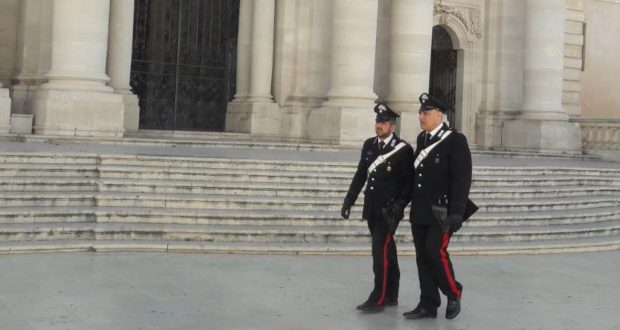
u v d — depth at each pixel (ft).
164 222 39.42
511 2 93.86
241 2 82.17
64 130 62.34
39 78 67.46
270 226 40.34
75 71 63.21
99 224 37.88
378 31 85.71
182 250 35.94
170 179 45.11
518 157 82.64
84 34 63.41
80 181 42.04
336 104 74.28
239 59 82.28
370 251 38.06
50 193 40.52
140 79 79.05
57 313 23.81
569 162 76.07
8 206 38.68
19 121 62.85
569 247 43.04
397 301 27.25
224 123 83.97
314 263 34.78
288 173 47.85
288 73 81.10
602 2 106.22
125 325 22.82
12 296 25.76
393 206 26.21
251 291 28.27
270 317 24.59
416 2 81.20
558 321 25.98
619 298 30.35
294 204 43.37
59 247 34.50
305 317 24.84
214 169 47.65
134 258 33.73
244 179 46.70
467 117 93.56
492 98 94.12
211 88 83.41
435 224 25.34
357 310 26.09
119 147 57.62
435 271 25.35
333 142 73.56
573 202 51.85
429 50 82.38
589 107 105.81
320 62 80.02
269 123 80.02
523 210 49.16
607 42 106.83
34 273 29.63
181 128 81.71
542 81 89.81
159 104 80.23
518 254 41.04
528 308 27.78
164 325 23.00
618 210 53.16
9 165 42.80
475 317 26.05
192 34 82.23
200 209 41.34
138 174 44.75
